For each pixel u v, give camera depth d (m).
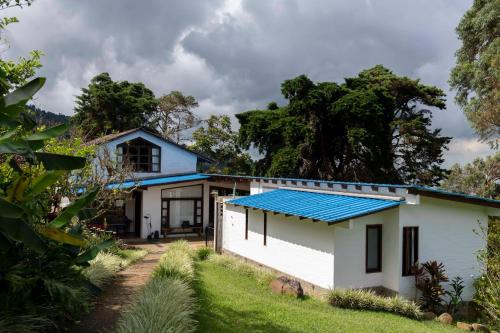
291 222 14.92
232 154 43.75
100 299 8.64
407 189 12.60
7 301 5.59
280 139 35.28
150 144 29.36
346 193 15.33
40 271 6.03
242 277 14.51
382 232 13.48
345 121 33.12
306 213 13.29
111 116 46.06
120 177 18.00
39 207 7.15
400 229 12.84
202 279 12.42
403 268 12.91
